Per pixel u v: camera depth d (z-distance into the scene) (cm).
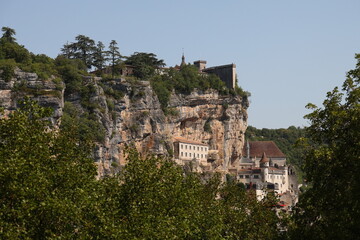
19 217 13312
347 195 15512
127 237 14988
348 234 15075
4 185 13638
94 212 15088
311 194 16962
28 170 14162
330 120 16950
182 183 19788
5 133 15088
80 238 14212
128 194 16662
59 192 15050
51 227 14238
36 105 16050
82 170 16900
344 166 16238
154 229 15800
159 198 17088
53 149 16612
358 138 16075
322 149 17075
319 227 16400
